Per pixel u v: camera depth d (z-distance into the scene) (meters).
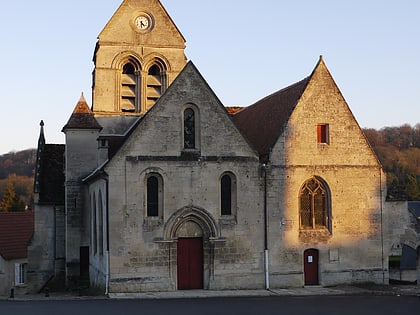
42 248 37.19
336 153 33.34
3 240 44.72
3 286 43.12
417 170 98.44
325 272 32.59
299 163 32.56
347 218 33.25
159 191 30.25
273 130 33.59
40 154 39.16
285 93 36.31
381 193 33.97
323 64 33.69
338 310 24.11
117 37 40.00
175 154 30.41
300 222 32.66
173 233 30.05
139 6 40.62
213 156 30.98
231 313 22.80
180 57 41.06
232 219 31.09
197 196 30.56
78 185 36.16
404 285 33.31
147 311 23.17
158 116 30.33
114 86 39.75
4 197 89.94
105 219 29.84
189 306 24.78
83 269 35.97
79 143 36.41
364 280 33.25
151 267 29.61
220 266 30.70
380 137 109.81
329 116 33.38
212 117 31.19
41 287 36.88
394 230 34.09
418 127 108.44
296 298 28.08
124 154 29.67
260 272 31.34
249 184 31.53
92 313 22.56
